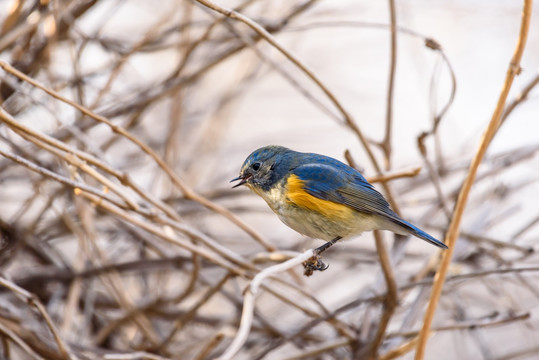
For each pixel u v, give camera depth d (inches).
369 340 374.3
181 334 459.2
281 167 344.8
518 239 472.4
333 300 535.5
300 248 473.1
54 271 423.8
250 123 599.2
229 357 238.2
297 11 418.0
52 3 378.6
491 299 500.1
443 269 294.4
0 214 438.0
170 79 431.5
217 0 471.2
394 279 341.7
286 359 372.5
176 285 534.3
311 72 317.4
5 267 423.2
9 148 416.5
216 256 369.7
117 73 416.5
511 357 436.5
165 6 514.6
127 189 431.5
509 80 274.5
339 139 596.4
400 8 559.2
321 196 326.0
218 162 524.7
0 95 394.3
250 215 567.5
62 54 471.5
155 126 534.6
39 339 365.4
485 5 569.6
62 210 413.4
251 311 254.2
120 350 390.3
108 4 522.9
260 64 502.3
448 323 383.2
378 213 323.0
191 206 469.4
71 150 300.0
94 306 442.6
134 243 472.7
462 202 293.6
